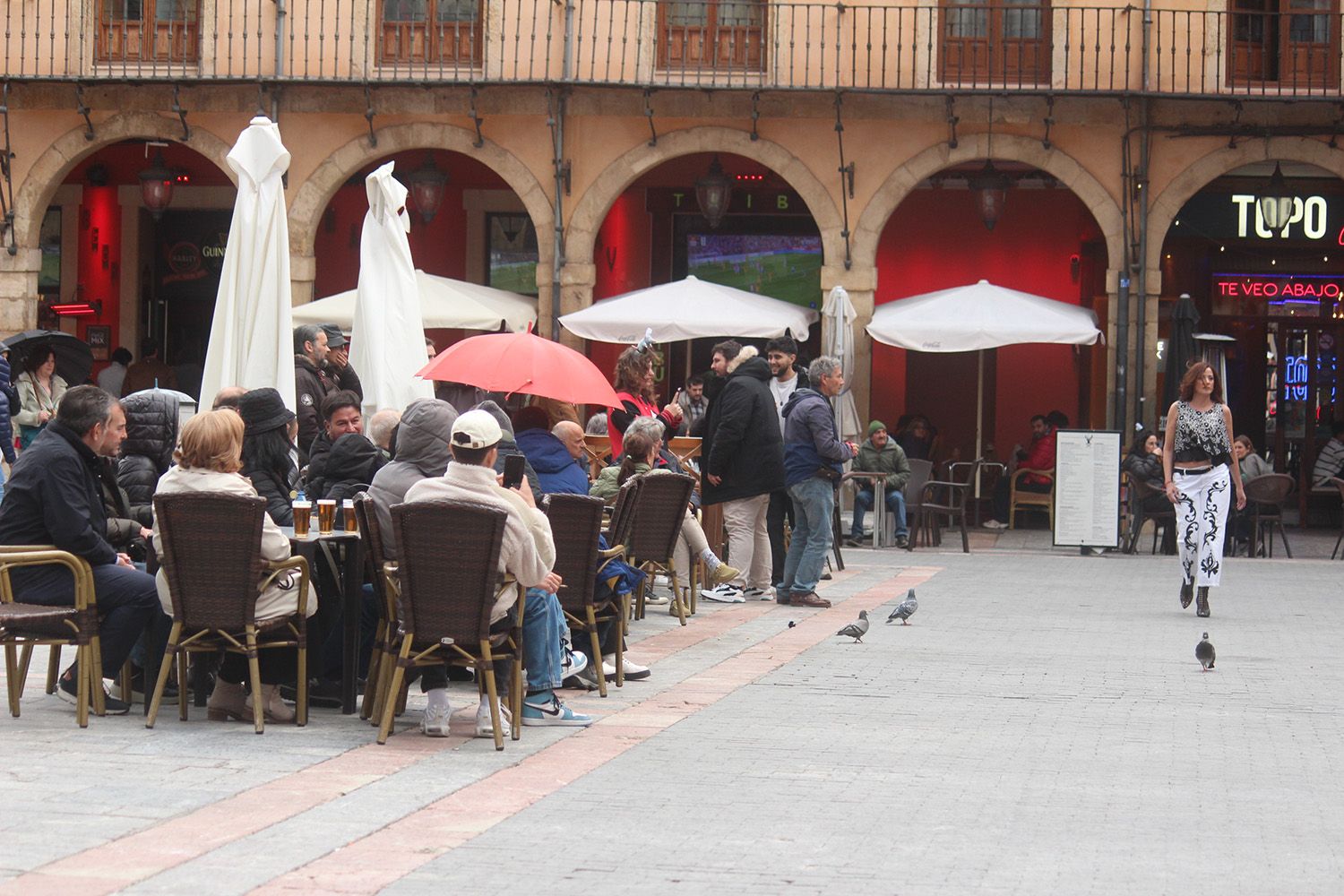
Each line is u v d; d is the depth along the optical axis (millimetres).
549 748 7562
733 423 13219
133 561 9258
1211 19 21031
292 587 7945
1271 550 19250
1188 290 24531
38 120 22172
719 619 12469
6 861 5332
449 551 7473
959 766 7281
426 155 22234
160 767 6922
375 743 7605
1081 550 19078
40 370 16047
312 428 11891
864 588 14953
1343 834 6141
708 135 21625
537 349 11219
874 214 21484
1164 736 8125
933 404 25391
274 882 5199
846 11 21516
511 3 21703
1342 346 24406
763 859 5602
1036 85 21391
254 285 11266
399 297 12508
